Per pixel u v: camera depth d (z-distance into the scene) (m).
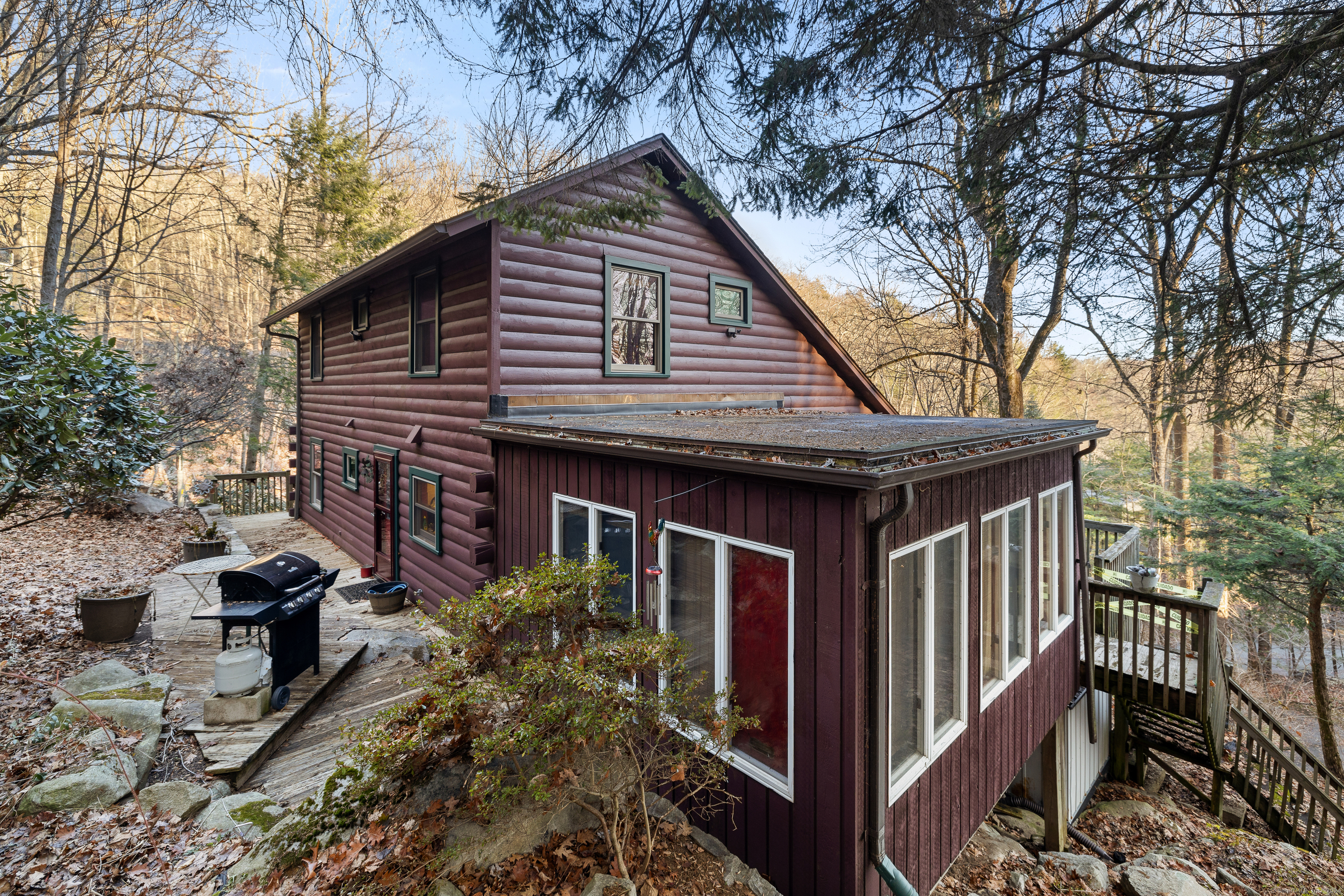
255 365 19.44
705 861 3.70
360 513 10.85
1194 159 4.61
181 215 20.33
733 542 3.87
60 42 10.21
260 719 4.99
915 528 3.71
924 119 4.63
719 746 3.48
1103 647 7.36
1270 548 9.12
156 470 23.20
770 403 9.90
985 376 18.77
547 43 3.45
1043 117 4.59
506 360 6.83
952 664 4.25
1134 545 9.14
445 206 21.16
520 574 3.91
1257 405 5.48
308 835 3.46
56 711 4.60
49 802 3.69
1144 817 6.96
